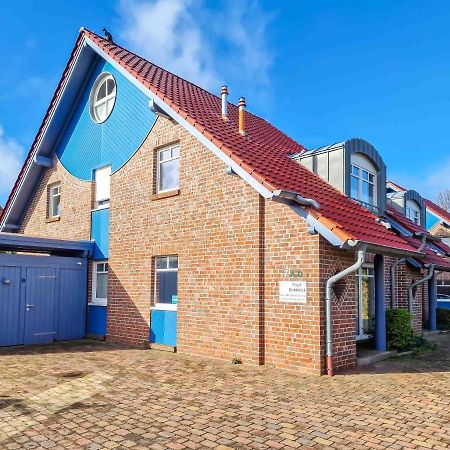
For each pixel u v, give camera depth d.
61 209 16.89
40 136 17.19
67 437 5.61
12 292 13.33
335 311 9.55
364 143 12.92
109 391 7.73
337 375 9.03
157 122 13.21
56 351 12.08
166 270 12.68
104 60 15.42
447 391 7.85
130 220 13.75
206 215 11.44
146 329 12.79
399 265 14.02
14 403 7.03
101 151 15.25
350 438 5.61
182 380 8.55
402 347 11.68
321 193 10.98
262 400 7.18
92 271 15.23
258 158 11.28
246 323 10.24
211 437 5.61
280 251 9.90
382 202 13.54
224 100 14.28
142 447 5.30
